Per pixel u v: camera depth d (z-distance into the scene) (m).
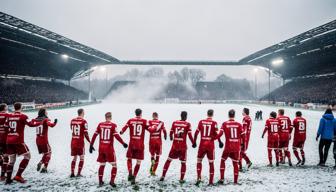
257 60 63.81
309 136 14.57
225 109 42.59
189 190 5.84
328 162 8.63
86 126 6.90
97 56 57.38
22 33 35.94
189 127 6.56
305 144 12.14
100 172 6.27
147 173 7.42
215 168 8.06
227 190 5.78
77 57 56.34
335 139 7.78
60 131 16.55
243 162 8.79
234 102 73.00
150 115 28.88
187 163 8.68
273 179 6.52
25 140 12.98
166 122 21.78
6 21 31.89
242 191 5.69
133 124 6.63
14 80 46.78
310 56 52.62
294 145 8.23
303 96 51.22
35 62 52.19
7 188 5.93
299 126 8.10
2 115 6.75
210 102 73.12
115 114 30.19
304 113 32.88
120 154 10.02
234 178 6.32
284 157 8.47
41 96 46.69
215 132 6.44
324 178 6.52
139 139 6.60
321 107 39.03
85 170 7.64
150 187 6.09
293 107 46.91
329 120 7.83
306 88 54.69
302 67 59.50
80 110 7.02
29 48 44.78
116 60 65.56
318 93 48.28
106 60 63.81
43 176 6.94
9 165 6.25
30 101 41.78
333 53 48.19
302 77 62.47
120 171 7.62
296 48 48.28
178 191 5.78
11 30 34.41
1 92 39.75
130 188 6.02
